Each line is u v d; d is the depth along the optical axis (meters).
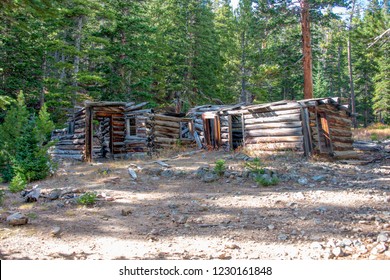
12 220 6.35
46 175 11.89
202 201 8.07
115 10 27.45
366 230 5.50
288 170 10.89
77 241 5.52
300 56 26.47
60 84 24.83
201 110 20.72
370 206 6.91
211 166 12.15
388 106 40.25
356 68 43.47
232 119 18.92
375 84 44.97
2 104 7.89
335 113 15.10
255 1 23.97
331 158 13.74
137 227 6.26
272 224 6.06
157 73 34.12
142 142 17.88
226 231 5.83
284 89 45.41
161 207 7.70
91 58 26.55
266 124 14.90
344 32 26.88
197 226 6.20
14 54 22.19
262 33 25.83
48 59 26.17
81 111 17.67
